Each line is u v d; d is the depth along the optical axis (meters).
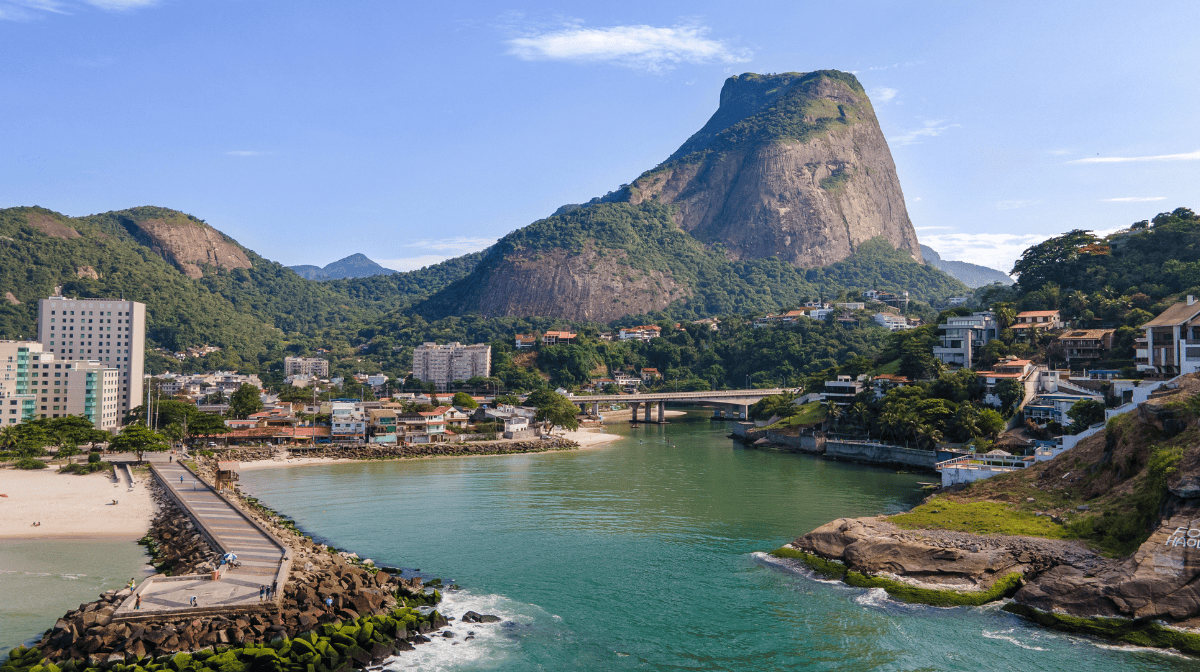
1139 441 99.94
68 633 64.75
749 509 127.69
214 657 61.56
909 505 129.62
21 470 156.88
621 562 95.38
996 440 164.38
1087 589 74.50
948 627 73.81
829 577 88.88
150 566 92.12
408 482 159.25
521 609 78.56
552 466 185.38
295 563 84.12
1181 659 66.19
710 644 70.06
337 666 63.66
